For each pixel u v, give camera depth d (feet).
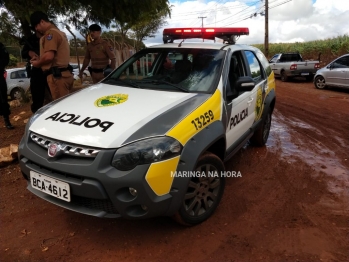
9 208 11.93
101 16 24.90
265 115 17.49
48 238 10.23
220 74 12.29
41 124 10.23
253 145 19.26
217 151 11.93
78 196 9.25
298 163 16.67
